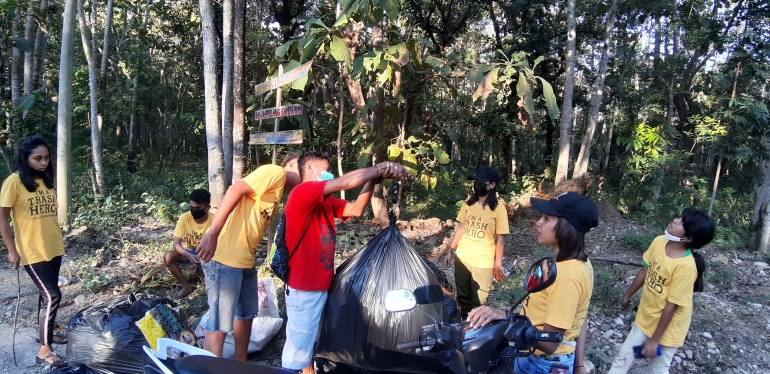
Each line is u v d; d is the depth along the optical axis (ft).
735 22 44.16
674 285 9.82
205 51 21.04
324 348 8.72
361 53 24.58
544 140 72.02
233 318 10.28
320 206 8.96
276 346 12.81
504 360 7.38
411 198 42.22
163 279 17.40
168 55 62.03
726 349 14.55
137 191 38.01
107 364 9.87
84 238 22.53
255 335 12.28
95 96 30.63
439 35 52.39
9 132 30.48
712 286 20.63
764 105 33.96
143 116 54.29
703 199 38.29
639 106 44.11
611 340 14.49
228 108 21.98
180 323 10.80
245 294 10.94
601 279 18.63
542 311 7.73
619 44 52.75
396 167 8.67
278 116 15.60
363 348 8.14
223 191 21.48
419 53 21.68
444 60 23.95
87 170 38.50
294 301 8.66
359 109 29.63
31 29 33.01
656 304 10.22
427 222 29.48
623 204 38.75
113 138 65.36
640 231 29.73
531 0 48.37
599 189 40.98
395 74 24.66
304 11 46.68
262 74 46.06
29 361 12.10
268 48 45.27
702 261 10.02
